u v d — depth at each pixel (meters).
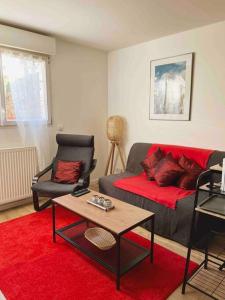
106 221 1.88
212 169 1.79
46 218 2.89
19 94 3.10
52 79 3.49
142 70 3.70
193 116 3.20
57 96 3.60
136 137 3.96
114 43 3.67
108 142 4.45
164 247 2.31
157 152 3.28
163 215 2.46
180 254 2.20
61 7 2.42
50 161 3.61
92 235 2.24
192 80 3.14
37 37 3.07
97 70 4.08
